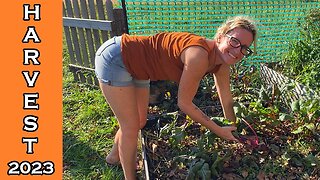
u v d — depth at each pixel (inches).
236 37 47.8
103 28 85.5
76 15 90.3
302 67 80.1
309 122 63.7
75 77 95.7
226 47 48.4
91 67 92.7
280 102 72.3
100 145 72.1
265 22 91.0
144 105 59.5
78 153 70.2
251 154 61.7
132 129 55.2
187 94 49.5
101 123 78.5
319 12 84.9
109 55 51.6
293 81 73.2
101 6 85.0
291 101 72.3
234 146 63.1
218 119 60.0
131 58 50.9
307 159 59.1
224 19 93.4
